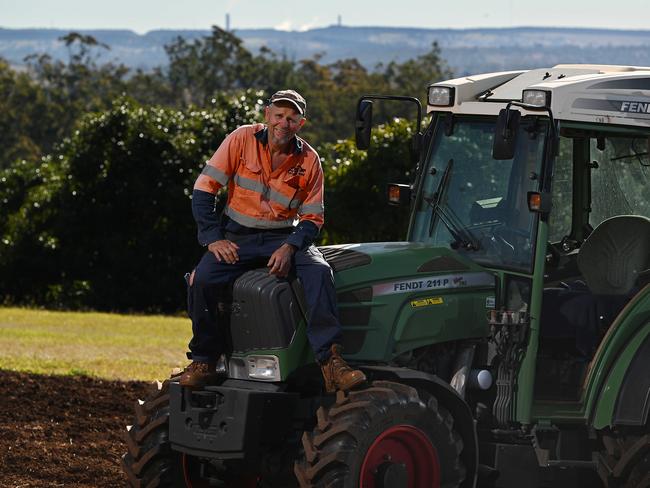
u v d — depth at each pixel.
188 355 12.05
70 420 19.62
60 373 25.84
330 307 11.35
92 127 61.41
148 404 12.29
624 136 13.66
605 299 13.29
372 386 11.37
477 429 12.59
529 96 12.28
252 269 11.85
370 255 12.27
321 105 156.38
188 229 61.34
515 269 12.47
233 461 11.97
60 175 63.59
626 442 12.64
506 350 12.29
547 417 12.51
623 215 13.37
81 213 61.31
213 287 11.67
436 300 12.35
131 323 44.22
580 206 13.74
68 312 52.53
